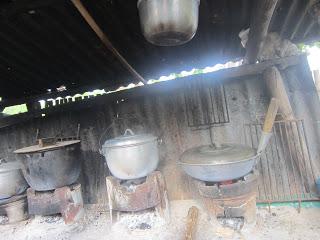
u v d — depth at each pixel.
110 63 3.84
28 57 3.42
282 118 2.93
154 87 3.46
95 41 3.15
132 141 2.66
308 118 3.09
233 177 2.38
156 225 2.83
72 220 3.04
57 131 3.97
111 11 2.59
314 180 3.00
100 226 3.05
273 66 3.02
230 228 2.56
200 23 2.94
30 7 2.33
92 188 3.84
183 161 2.53
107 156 2.77
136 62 3.88
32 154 2.81
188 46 3.56
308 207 2.88
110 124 3.78
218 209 2.50
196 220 2.71
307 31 3.65
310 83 3.07
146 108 3.65
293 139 3.01
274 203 3.07
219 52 3.94
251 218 2.53
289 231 2.47
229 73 3.21
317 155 3.06
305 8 2.85
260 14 2.22
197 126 3.48
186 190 3.51
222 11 2.80
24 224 3.31
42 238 2.91
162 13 1.57
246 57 3.49
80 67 3.90
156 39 1.71
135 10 2.62
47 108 3.81
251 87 3.30
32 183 2.95
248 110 3.31
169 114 3.57
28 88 4.56
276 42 3.38
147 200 2.76
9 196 3.22
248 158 2.33
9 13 2.39
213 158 2.34
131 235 2.73
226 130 3.38
